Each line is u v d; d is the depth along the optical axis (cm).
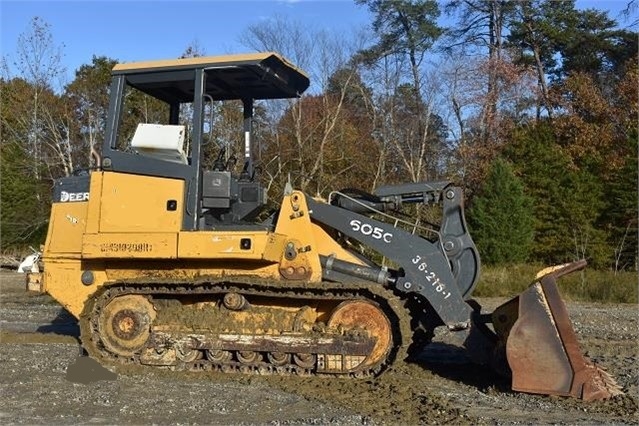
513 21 3466
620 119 2992
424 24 3406
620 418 632
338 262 801
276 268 795
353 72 2934
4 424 597
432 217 1297
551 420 625
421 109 3228
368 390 718
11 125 2786
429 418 625
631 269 2542
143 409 645
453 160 3203
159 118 1723
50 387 720
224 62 809
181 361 796
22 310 1444
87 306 813
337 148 2828
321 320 793
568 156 2866
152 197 805
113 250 800
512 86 3212
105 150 824
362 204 821
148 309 805
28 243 2833
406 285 778
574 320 1365
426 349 977
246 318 790
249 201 841
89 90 2891
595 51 3478
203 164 819
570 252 2614
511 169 2666
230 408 651
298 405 663
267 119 2725
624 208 2580
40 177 2794
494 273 2094
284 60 845
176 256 784
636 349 1007
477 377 793
